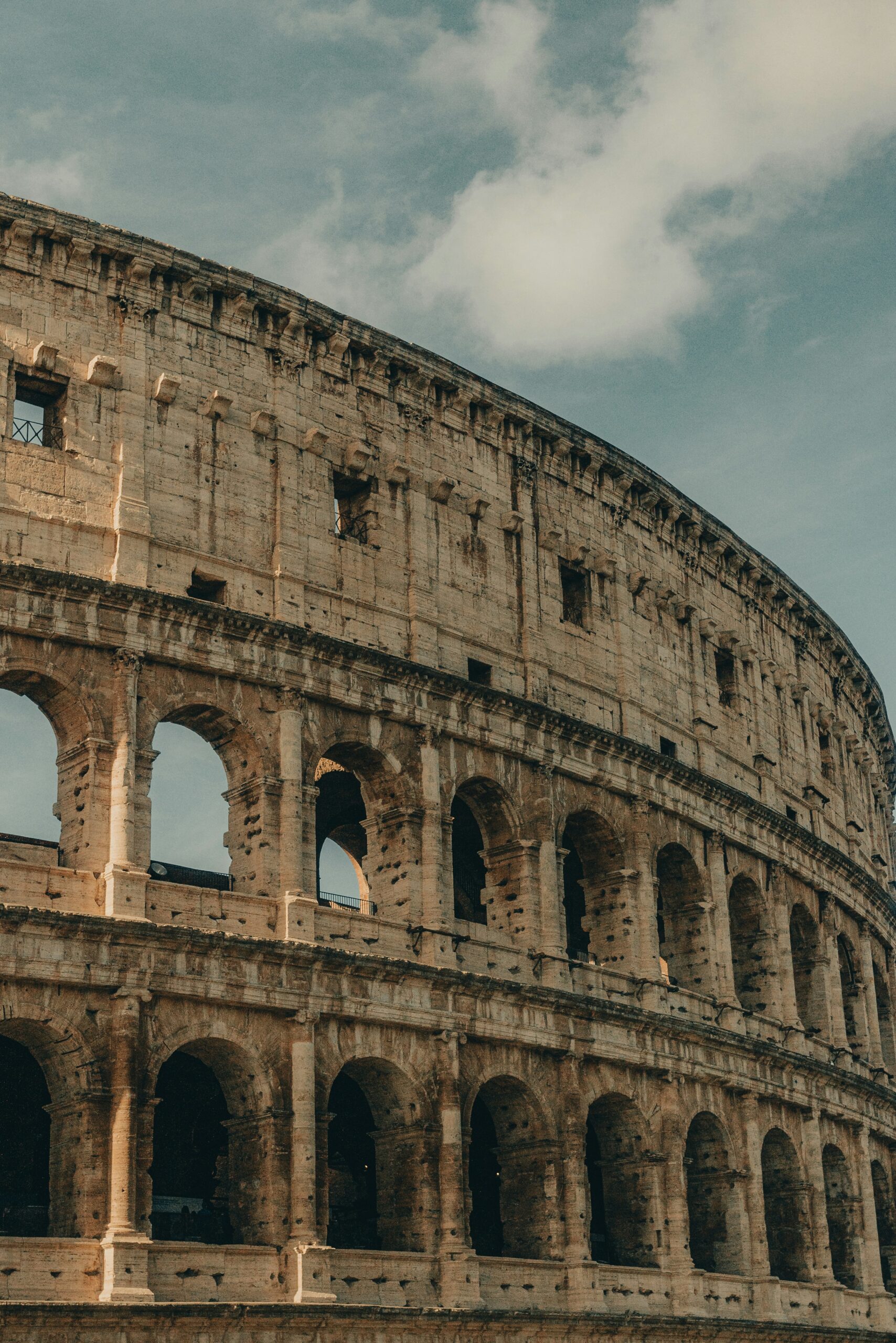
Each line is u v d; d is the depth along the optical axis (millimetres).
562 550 91750
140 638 72062
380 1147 75438
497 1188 84875
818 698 115750
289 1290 67688
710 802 96062
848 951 112062
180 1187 75688
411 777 79438
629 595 95000
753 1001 99000
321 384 82500
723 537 104000
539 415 91250
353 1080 81438
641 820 89938
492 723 83188
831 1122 100312
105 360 75000
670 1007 88875
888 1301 100000
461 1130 75000
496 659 85688
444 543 85125
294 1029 71000
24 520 71750
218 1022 69250
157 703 72188
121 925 66938
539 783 84812
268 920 72438
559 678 88812
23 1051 72750
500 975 80188
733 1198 89000
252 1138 69875
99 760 70062
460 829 93375
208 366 78688
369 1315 68375
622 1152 85000
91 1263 63438
